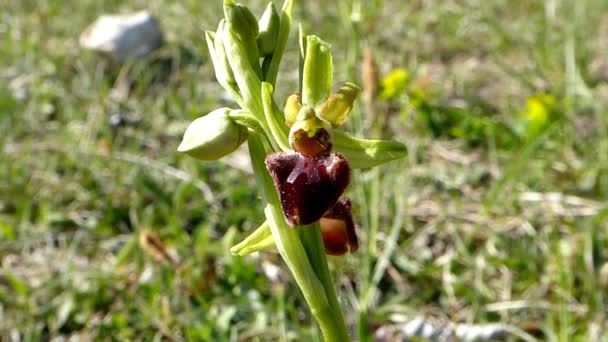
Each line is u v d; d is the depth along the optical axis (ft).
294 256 0.29
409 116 0.68
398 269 0.50
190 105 0.69
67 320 0.47
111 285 0.48
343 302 0.45
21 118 0.69
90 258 0.52
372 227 0.47
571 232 0.50
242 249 0.30
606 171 0.57
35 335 0.44
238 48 0.28
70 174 0.60
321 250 0.29
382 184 0.55
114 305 0.48
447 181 0.58
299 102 0.30
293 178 0.28
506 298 0.47
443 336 0.44
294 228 0.29
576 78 0.69
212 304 0.46
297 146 0.29
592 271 0.45
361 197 0.47
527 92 0.73
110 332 0.45
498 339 0.43
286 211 0.28
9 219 0.56
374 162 0.29
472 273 0.49
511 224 0.53
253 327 0.45
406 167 0.58
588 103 0.68
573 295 0.46
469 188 0.58
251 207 0.56
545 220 0.53
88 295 0.48
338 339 0.29
